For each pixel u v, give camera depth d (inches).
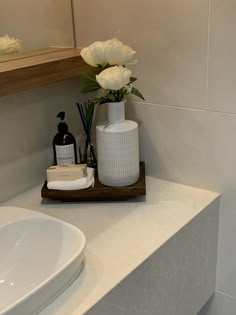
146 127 56.4
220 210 53.6
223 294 57.3
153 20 50.9
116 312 39.5
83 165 52.5
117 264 41.0
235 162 50.5
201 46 48.5
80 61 52.6
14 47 50.9
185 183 55.5
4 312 31.1
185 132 53.2
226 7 45.6
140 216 48.6
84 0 55.1
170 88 52.5
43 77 48.4
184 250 48.3
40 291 33.7
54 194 50.9
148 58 52.9
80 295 37.2
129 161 50.8
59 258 41.2
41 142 55.6
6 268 43.1
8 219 44.0
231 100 48.4
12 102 50.8
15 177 53.3
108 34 54.8
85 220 48.2
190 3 47.8
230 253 54.7
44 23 53.6
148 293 43.7
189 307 52.7
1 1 49.6
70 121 58.7
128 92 49.8
